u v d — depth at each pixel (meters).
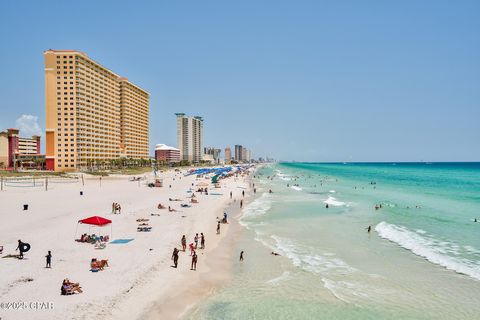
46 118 126.75
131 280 20.22
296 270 24.05
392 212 49.66
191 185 92.44
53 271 20.92
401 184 104.75
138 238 30.17
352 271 23.95
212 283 21.20
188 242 30.09
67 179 97.94
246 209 53.00
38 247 25.97
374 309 18.08
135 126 184.25
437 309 18.14
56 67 126.50
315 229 37.88
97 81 142.75
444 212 49.38
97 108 142.75
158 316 16.50
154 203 54.03
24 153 162.12
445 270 24.11
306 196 72.06
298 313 17.50
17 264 21.94
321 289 20.64
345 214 48.28
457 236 34.31
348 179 133.50
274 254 27.86
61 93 126.88
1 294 17.42
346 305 18.50
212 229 37.16
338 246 30.59
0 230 31.59
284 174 180.75
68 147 126.69
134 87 181.88
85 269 21.56
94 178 109.75
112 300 17.50
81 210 44.66
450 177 140.38
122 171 139.88
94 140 140.00
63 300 17.06
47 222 35.72
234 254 27.83
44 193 65.19
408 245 30.81
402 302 18.94
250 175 168.88
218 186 88.00
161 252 26.25
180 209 48.84
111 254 24.98
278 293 19.97
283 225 40.22
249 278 22.30
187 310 17.42
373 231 36.72
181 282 20.86
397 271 23.94
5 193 63.22
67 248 25.92
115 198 60.00
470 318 17.17
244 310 17.72
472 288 20.89
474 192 78.38
